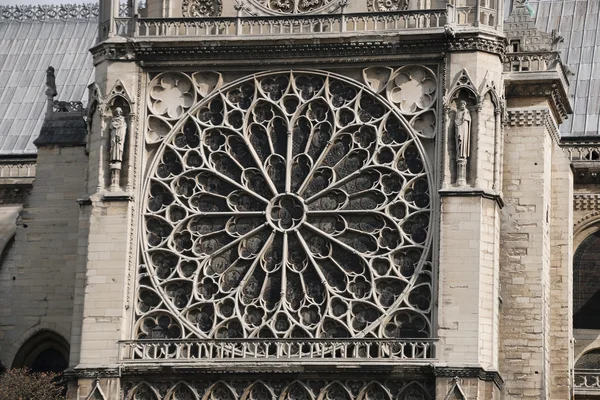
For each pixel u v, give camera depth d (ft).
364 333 431.43
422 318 431.84
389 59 445.78
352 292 435.94
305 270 438.81
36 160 505.25
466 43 440.04
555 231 469.16
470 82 437.99
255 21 452.76
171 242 444.55
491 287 431.02
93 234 443.73
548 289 459.32
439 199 434.71
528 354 443.32
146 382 434.71
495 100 440.04
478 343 424.87
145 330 441.68
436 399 420.77
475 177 434.71
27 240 486.38
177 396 433.48
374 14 448.65
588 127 513.04
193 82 453.17
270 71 451.12
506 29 473.26
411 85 445.37
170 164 450.71
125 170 447.83
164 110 452.76
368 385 426.51
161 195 448.65
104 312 438.81
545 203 452.76
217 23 453.99
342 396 427.74
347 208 441.68
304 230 442.09
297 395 429.79
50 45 564.30
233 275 442.50
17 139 536.42
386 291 435.53
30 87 552.00
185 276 442.91
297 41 447.01
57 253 484.33
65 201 485.15
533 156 451.53
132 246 444.55
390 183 441.68
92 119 453.99
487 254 431.84
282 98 449.48
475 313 426.10
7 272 513.86
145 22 455.63
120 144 447.42
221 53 451.12
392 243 437.58
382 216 438.81
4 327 486.38
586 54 531.09
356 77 448.65
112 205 444.55
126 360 434.71
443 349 424.87
